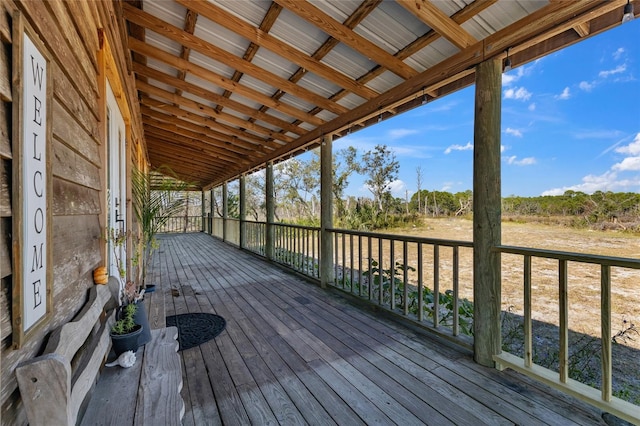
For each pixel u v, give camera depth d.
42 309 0.85
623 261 1.55
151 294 3.51
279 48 2.73
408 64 2.75
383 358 2.32
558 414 1.69
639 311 2.83
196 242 10.19
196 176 11.16
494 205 2.19
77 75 1.32
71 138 1.21
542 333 2.97
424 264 6.30
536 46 2.15
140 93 4.57
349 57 2.86
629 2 1.59
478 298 2.24
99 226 1.78
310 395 1.86
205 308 3.48
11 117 0.70
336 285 4.25
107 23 1.97
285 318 3.16
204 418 1.65
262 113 4.52
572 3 1.72
